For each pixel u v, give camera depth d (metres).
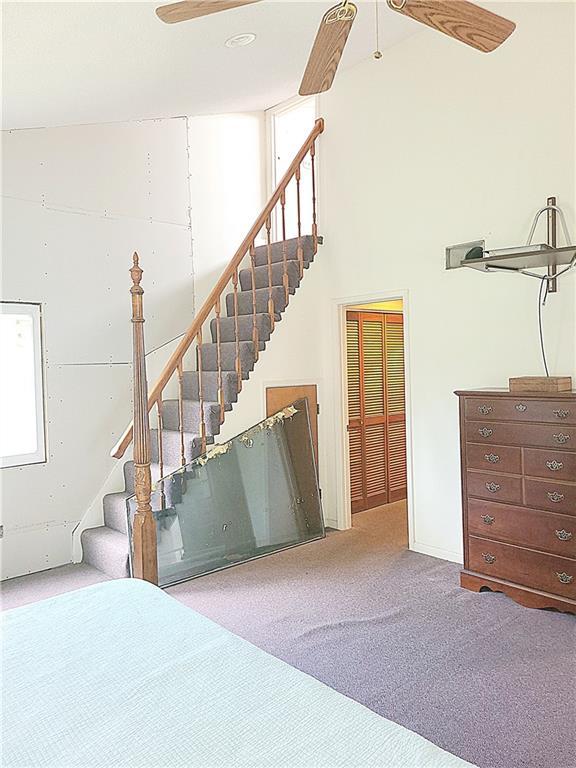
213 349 4.93
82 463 4.50
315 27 3.49
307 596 3.58
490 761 2.06
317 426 5.08
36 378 4.27
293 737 1.16
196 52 3.38
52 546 4.32
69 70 3.04
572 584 3.10
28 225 4.22
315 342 5.06
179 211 5.25
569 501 3.08
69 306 4.45
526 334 3.70
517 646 2.87
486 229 3.89
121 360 4.74
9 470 4.14
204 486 4.12
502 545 3.42
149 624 1.72
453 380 4.11
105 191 4.69
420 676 2.62
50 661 1.51
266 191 5.94
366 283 4.73
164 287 5.13
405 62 4.34
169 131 5.16
